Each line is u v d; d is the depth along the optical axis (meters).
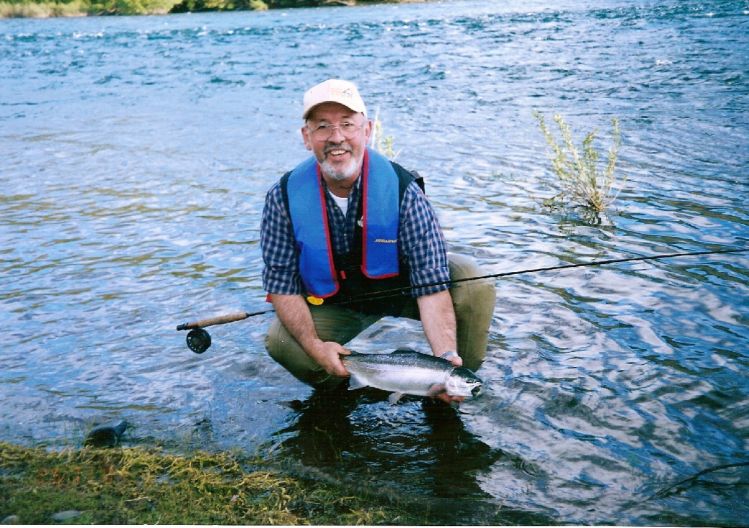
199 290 4.98
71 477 2.89
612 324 4.16
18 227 6.53
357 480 2.90
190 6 45.81
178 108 12.66
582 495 2.76
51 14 47.56
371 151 3.33
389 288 3.41
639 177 7.09
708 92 11.08
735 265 4.88
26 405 3.56
